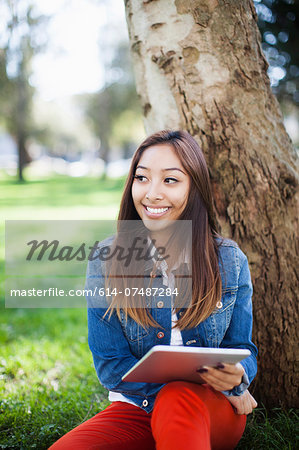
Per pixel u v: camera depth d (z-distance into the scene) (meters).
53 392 2.76
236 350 1.38
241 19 2.21
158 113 2.36
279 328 2.29
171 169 1.72
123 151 32.97
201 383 1.62
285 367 2.31
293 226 2.29
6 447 2.14
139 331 1.81
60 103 27.09
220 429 1.57
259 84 2.26
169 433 1.36
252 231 2.25
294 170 2.32
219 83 2.21
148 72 2.34
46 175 28.27
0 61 16.97
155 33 2.26
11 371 3.10
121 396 1.80
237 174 2.23
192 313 1.75
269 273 2.27
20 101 20.48
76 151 43.81
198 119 2.25
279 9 5.00
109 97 22.91
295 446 2.03
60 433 2.23
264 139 2.24
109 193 17.02
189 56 2.22
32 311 4.57
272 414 2.32
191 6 2.18
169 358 1.38
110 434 1.62
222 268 1.82
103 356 1.79
